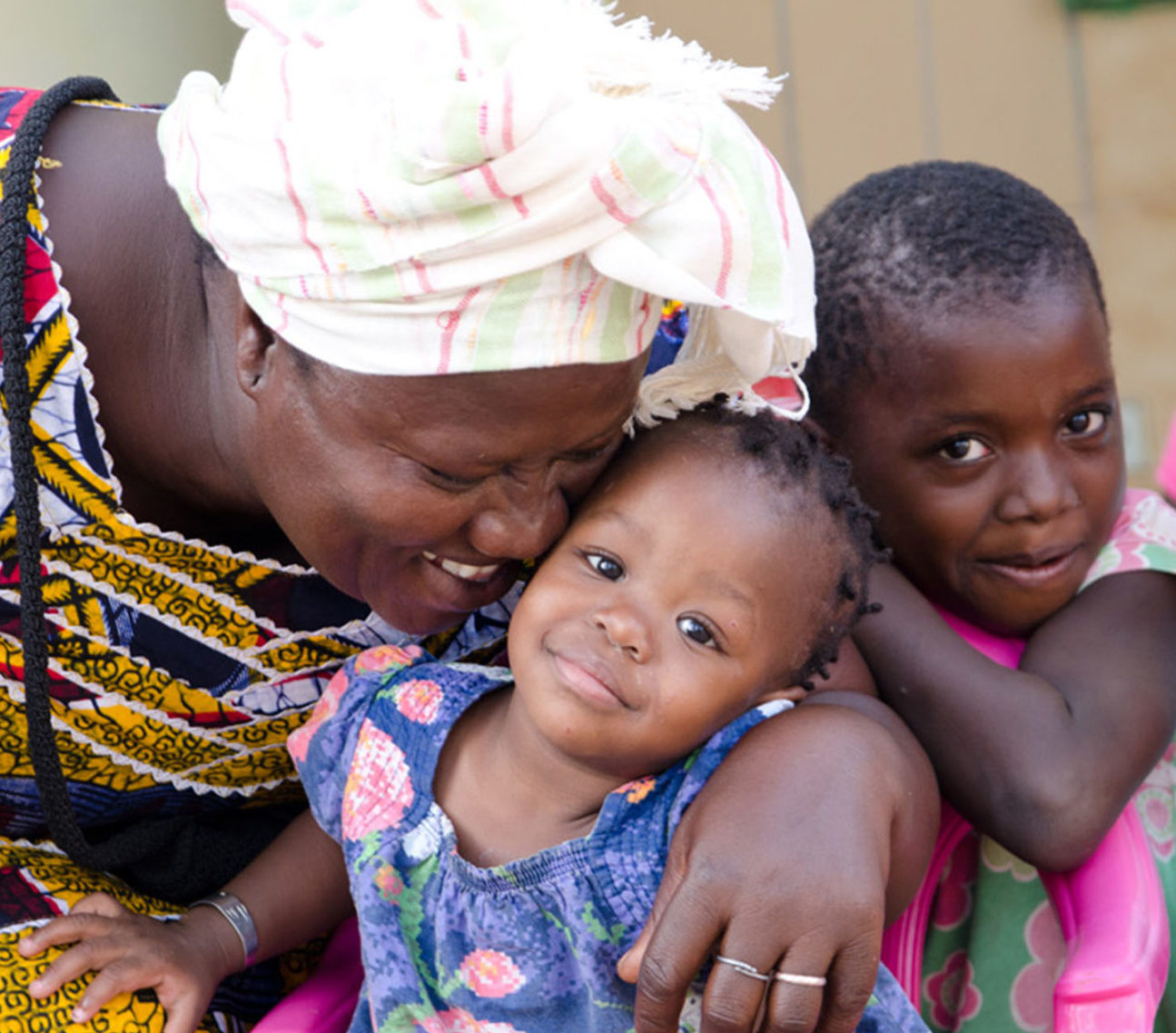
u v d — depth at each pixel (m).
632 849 1.63
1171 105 4.59
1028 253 1.96
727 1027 1.44
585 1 1.51
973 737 1.90
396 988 1.72
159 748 1.94
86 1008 1.72
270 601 1.85
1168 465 2.06
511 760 1.73
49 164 1.73
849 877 1.46
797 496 1.64
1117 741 1.87
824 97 4.77
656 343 1.90
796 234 1.51
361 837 1.76
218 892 1.91
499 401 1.43
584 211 1.38
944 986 2.10
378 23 1.42
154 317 1.69
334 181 1.40
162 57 3.81
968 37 4.68
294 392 1.50
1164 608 2.00
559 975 1.67
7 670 1.84
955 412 1.95
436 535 1.52
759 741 1.60
